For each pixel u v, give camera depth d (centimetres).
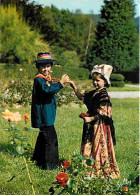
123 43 3272
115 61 3269
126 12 3256
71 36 5025
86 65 3400
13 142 317
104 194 342
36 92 492
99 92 448
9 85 1262
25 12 3141
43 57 491
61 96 1265
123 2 3241
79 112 1091
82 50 5269
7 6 3006
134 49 3284
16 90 1212
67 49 5031
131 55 3306
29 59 2662
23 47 2669
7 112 321
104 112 441
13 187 418
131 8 3266
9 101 1169
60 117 973
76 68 2866
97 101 444
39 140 507
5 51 2692
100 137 441
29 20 3156
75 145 636
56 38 3481
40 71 495
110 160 444
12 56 2702
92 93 457
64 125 845
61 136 712
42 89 480
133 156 567
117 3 3250
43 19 3353
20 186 422
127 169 500
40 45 2748
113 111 1170
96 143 441
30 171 480
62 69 2545
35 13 3244
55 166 503
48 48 2825
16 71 2148
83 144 449
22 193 400
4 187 418
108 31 3278
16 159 527
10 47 2670
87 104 457
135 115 1077
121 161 548
